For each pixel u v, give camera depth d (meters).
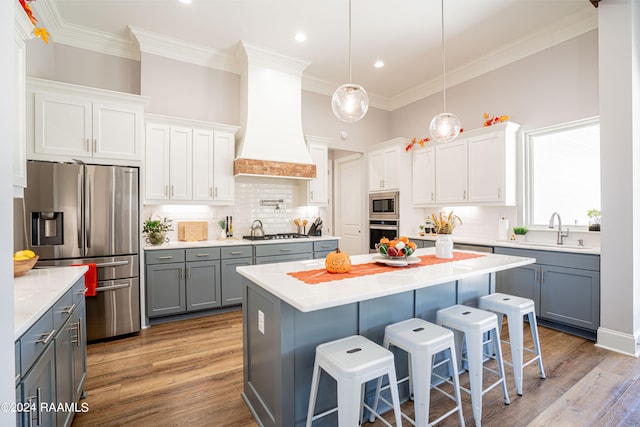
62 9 3.11
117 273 3.02
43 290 1.51
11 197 0.82
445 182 4.40
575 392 2.08
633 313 2.58
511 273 3.50
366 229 5.45
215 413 1.90
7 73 0.81
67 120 2.89
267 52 4.00
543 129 3.63
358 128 5.34
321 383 1.69
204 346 2.83
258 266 2.13
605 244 2.71
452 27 3.48
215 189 3.88
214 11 3.18
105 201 2.96
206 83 4.07
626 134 2.57
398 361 2.00
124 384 2.21
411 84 4.99
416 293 2.07
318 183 4.66
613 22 2.64
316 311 1.67
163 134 3.57
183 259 3.44
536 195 3.78
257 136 4.02
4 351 0.77
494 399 2.02
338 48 3.94
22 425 1.09
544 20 3.34
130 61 3.76
